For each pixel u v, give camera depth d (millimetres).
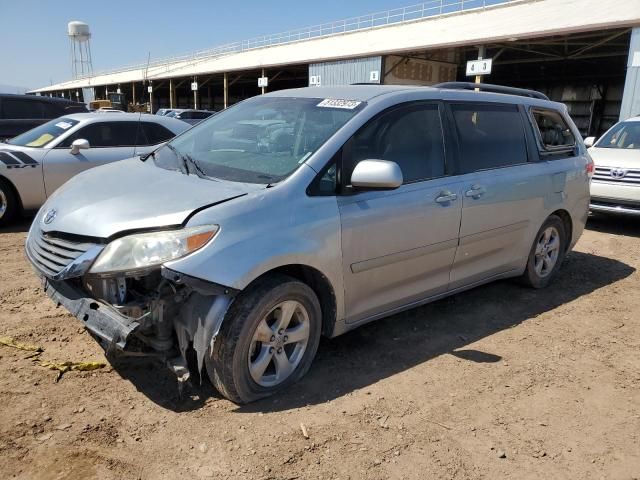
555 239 5430
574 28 15648
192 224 2857
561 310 4922
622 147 9086
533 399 3391
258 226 3000
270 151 3615
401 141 3826
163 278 2852
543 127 5250
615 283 5793
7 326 3959
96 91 60719
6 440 2672
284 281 3092
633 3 17594
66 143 7582
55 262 3074
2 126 10281
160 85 46344
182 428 2871
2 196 7137
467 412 3199
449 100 4258
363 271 3535
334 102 3861
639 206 8023
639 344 4285
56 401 3031
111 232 2902
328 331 3529
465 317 4629
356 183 3314
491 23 22297
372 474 2629
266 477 2557
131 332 2770
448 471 2689
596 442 2998
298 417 3031
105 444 2705
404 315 4594
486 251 4543
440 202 3939
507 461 2795
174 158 3930
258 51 39469
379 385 3430
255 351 3135
